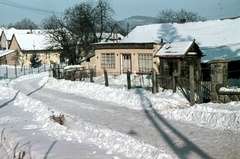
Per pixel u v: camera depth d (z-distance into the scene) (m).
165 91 19.62
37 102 18.20
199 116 13.47
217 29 36.56
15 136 11.41
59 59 73.19
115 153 8.87
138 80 30.00
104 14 52.56
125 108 17.31
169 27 39.66
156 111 15.85
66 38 48.78
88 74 34.09
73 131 11.73
